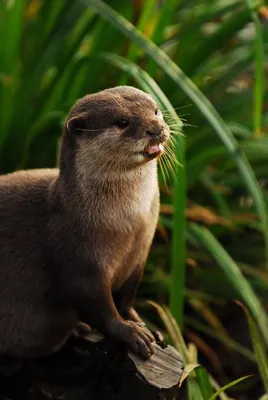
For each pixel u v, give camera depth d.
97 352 8.10
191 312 11.84
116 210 7.77
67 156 7.91
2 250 8.04
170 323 9.56
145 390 7.77
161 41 11.45
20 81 11.45
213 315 11.62
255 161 12.05
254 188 9.88
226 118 12.02
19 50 11.78
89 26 11.06
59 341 8.22
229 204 12.41
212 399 8.70
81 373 8.16
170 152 8.70
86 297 7.86
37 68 11.30
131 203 7.79
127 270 8.20
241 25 11.34
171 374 7.85
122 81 11.22
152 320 11.32
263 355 9.56
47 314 8.04
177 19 12.70
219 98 12.08
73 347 8.27
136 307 11.30
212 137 11.34
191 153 11.41
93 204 7.75
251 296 10.49
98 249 7.79
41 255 7.95
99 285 7.83
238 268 11.48
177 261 9.74
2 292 8.05
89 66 11.37
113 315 7.91
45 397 8.16
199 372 9.18
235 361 11.86
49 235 7.91
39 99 11.31
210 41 11.46
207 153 11.25
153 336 8.21
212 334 11.30
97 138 7.70
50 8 11.59
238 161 9.88
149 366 7.89
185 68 11.63
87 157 7.74
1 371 8.34
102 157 7.67
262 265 11.94
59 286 7.94
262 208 9.88
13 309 8.06
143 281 11.16
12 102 11.36
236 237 12.08
